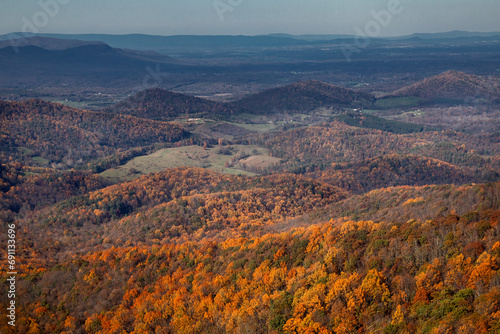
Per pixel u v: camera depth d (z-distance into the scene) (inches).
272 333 2150.6
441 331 1704.0
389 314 2004.2
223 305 2541.8
